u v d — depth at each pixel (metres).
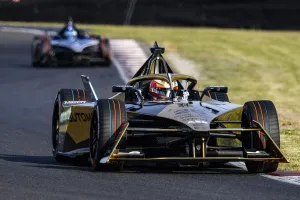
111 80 79.50
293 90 76.81
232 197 24.33
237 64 100.44
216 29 164.50
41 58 92.00
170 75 34.47
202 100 35.00
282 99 68.94
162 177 28.36
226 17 174.88
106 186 26.00
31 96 65.81
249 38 138.75
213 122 31.45
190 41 127.88
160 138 32.69
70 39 94.12
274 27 172.12
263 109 30.84
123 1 176.38
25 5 173.50
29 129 47.78
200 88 76.31
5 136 43.97
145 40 123.75
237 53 114.06
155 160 28.44
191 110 31.00
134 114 31.31
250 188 26.20
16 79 78.69
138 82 35.16
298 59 109.38
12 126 48.84
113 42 117.25
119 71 88.56
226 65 98.75
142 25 176.88
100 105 29.73
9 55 106.88
